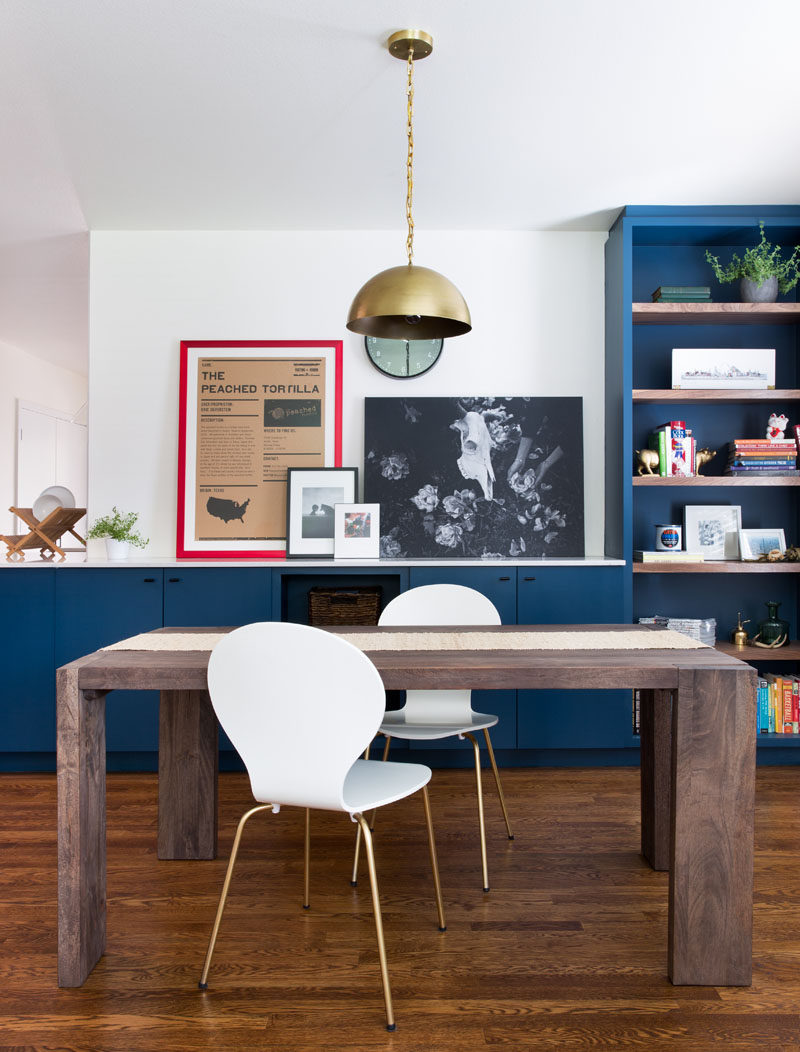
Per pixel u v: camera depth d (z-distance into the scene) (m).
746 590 4.04
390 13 2.26
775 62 2.51
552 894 2.38
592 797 3.26
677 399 3.80
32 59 2.51
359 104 2.79
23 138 3.04
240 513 4.05
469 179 3.43
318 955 2.03
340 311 4.07
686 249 4.04
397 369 4.05
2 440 6.50
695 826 1.91
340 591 3.83
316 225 4.00
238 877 2.51
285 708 1.77
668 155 3.19
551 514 4.02
